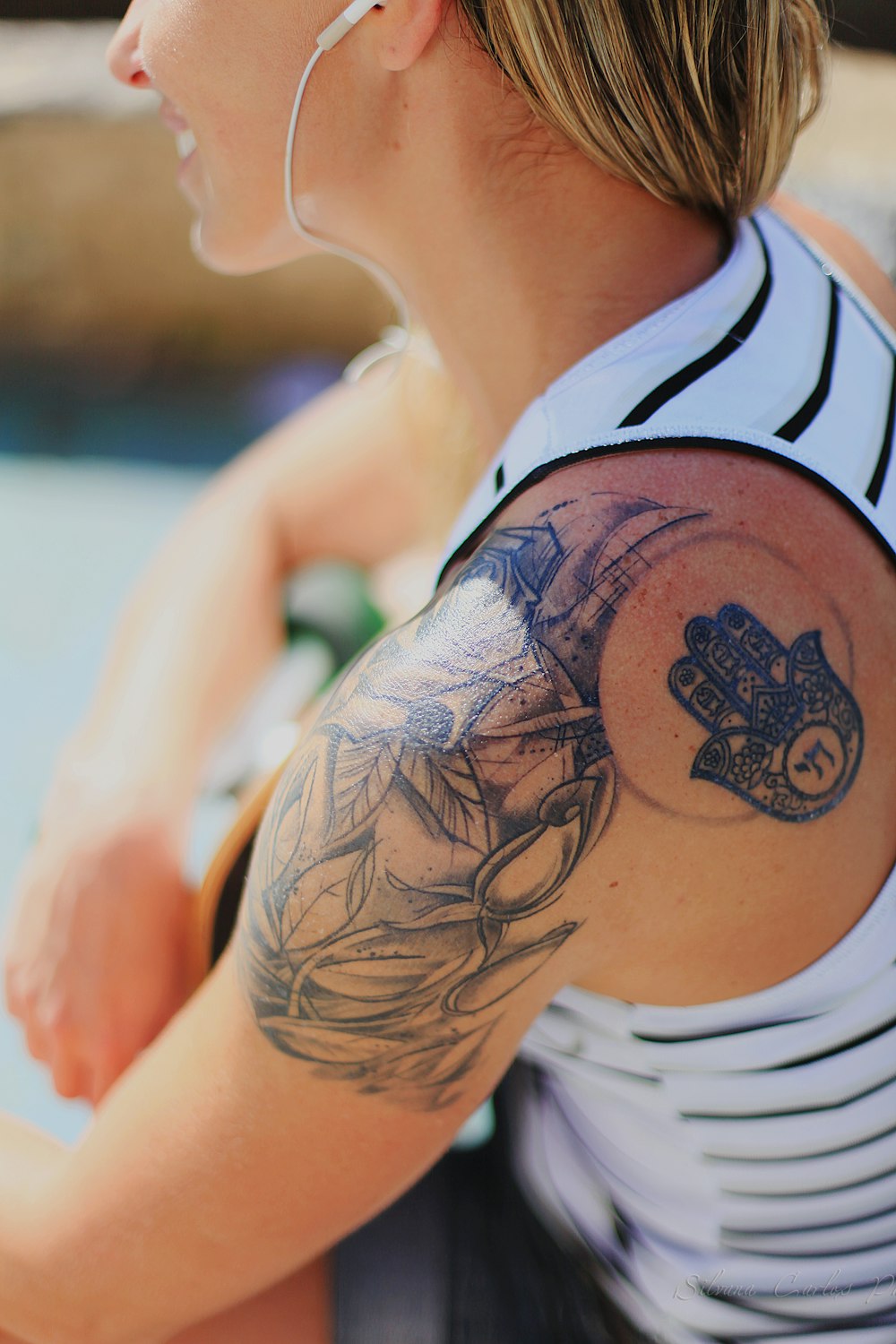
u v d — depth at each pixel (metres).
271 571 1.70
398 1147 0.80
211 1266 0.84
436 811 0.68
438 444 1.44
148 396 3.36
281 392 3.35
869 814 0.73
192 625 1.59
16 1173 0.94
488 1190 1.17
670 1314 1.00
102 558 2.73
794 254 0.91
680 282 0.84
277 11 0.82
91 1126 0.90
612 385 0.76
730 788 0.69
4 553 2.74
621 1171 0.98
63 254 3.46
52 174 3.37
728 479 0.72
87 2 4.11
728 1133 0.86
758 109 0.82
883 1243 0.91
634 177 0.82
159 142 3.30
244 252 0.97
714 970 0.76
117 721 1.48
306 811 0.71
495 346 0.90
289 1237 0.83
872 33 3.55
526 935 0.71
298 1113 0.78
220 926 1.02
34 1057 1.28
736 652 0.68
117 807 1.35
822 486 0.74
